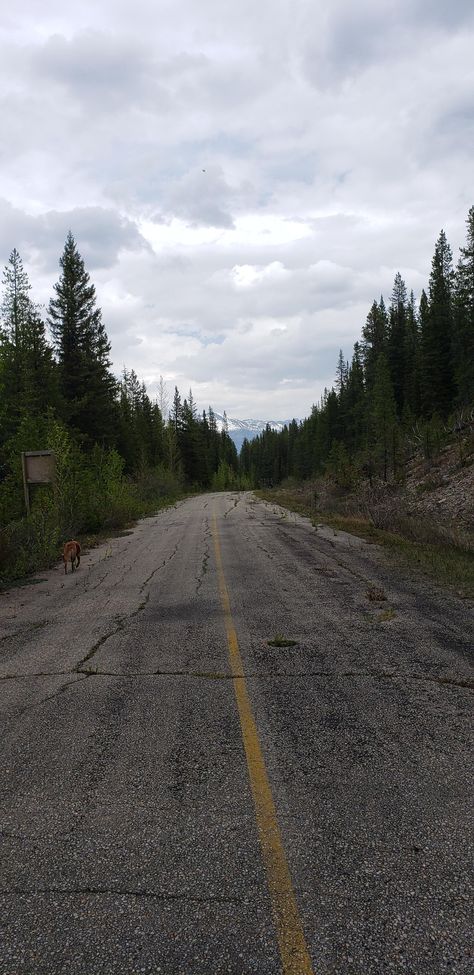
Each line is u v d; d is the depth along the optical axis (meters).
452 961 1.94
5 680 5.21
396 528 16.06
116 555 14.20
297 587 9.01
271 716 4.12
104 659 5.73
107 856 2.58
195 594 8.83
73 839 2.73
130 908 2.24
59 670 5.45
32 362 33.59
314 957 1.97
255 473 141.12
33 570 12.29
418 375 54.81
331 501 26.19
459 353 44.81
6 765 3.53
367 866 2.45
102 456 28.27
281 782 3.18
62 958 2.01
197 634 6.53
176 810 2.94
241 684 4.81
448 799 2.96
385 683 4.72
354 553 12.38
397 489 24.64
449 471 22.80
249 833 2.72
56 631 7.01
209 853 2.58
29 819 2.92
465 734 3.73
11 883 2.43
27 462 17.19
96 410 41.03
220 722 4.05
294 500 34.44
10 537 12.31
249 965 1.95
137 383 72.38
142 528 21.50
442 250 51.81
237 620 7.09
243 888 2.33
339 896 2.26
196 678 5.02
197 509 31.84
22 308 37.78
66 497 17.59
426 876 2.37
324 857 2.52
